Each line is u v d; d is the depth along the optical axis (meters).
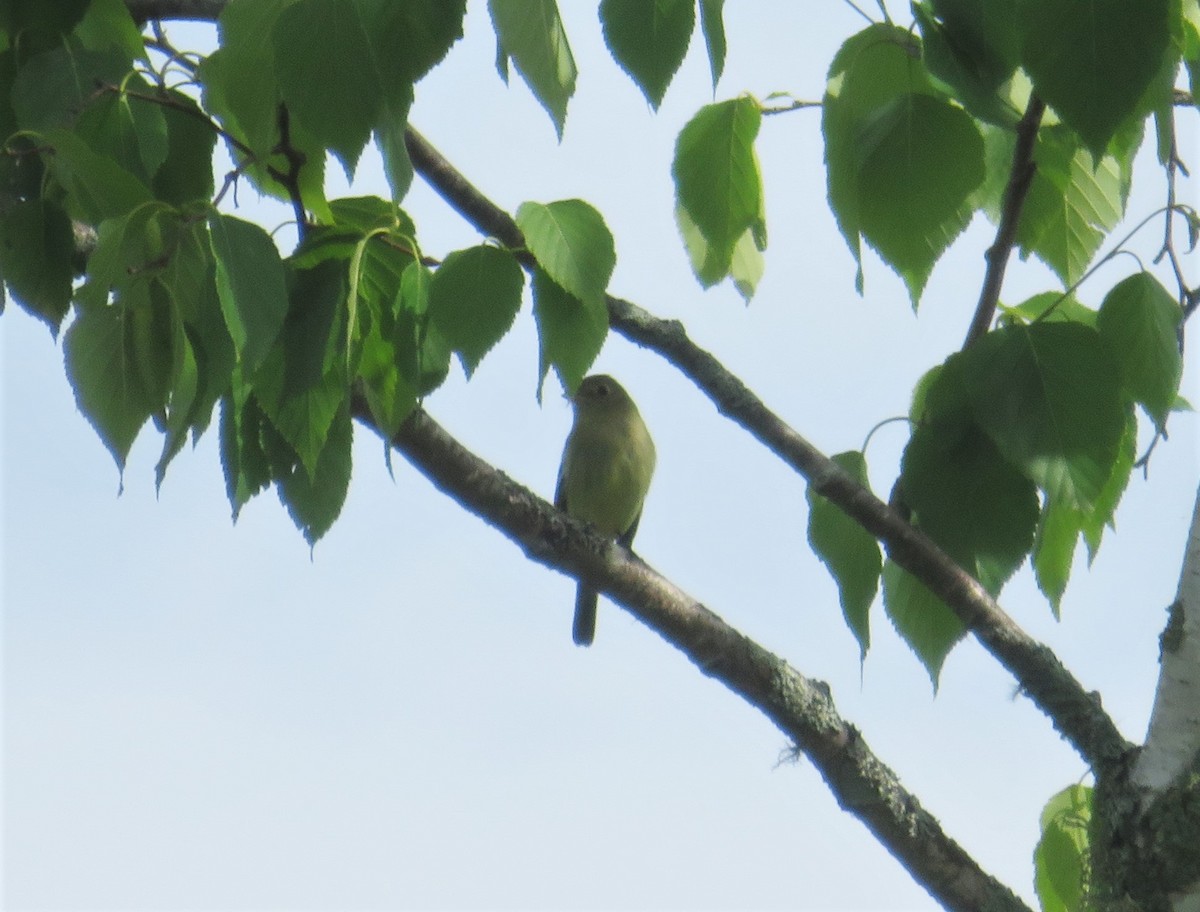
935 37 5.79
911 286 6.23
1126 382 6.45
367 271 5.13
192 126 5.61
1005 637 6.83
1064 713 6.78
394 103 4.43
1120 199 7.02
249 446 5.24
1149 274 6.37
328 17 4.40
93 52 5.40
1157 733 6.51
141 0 6.86
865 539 6.79
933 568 6.71
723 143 6.73
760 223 6.89
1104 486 6.20
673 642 6.95
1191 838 6.27
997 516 6.55
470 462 6.58
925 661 7.02
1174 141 6.30
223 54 4.77
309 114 4.44
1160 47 4.75
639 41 4.59
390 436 5.04
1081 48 4.79
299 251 5.11
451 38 4.44
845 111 6.34
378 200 5.40
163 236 4.78
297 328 4.88
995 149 7.15
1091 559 6.77
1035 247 7.20
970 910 6.96
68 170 4.96
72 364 4.76
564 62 4.43
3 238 5.19
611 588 6.86
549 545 6.70
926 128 6.09
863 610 6.81
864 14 6.34
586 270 4.76
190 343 4.75
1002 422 6.12
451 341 4.83
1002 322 7.02
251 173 5.75
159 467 4.64
